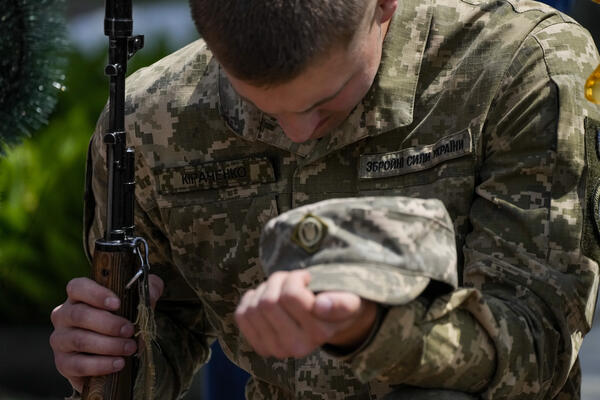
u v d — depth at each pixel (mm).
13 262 7945
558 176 2744
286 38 2369
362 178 2979
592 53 2953
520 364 2527
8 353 7473
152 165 3203
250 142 3098
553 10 3014
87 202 3422
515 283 2689
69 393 6789
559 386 2760
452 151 2891
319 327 2115
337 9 2400
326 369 3000
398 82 2957
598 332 7492
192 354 3461
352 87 2604
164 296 3402
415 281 2256
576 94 2803
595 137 2789
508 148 2824
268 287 2125
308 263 2256
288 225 2291
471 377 2465
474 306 2447
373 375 2293
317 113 2584
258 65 2393
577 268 2709
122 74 2812
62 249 7988
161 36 9211
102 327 2816
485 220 2803
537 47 2865
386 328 2262
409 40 2990
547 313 2660
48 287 8078
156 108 3209
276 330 2115
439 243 2344
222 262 3166
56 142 8039
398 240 2275
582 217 2723
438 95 2941
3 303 8086
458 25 2980
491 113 2861
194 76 3219
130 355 2861
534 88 2816
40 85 2379
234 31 2395
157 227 3316
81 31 10500
